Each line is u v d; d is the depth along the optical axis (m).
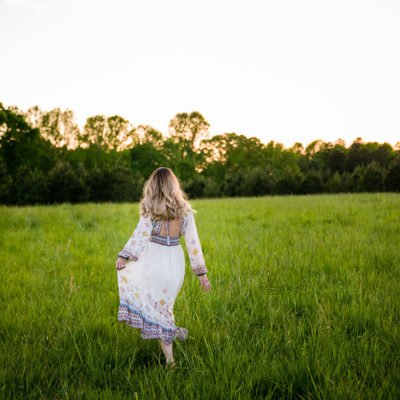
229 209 13.21
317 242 5.98
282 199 18.77
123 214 11.38
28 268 5.26
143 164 55.94
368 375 2.16
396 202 13.31
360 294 3.36
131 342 2.77
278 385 2.14
